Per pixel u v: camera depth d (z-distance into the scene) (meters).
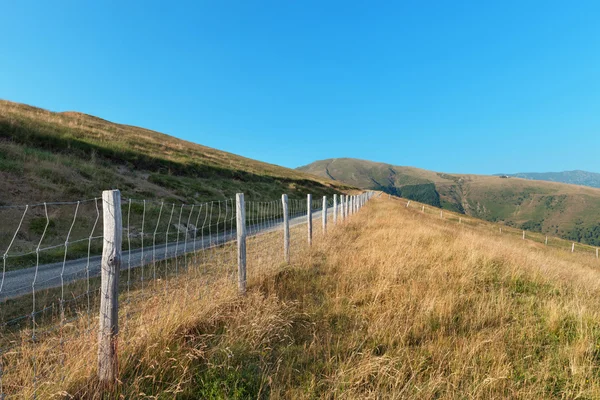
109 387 2.79
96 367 2.98
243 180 34.84
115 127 40.22
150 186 19.98
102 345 2.85
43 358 3.14
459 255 7.86
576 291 6.07
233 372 3.15
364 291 5.48
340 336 4.07
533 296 5.75
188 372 3.15
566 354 3.78
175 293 4.93
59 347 3.30
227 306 4.55
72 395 2.67
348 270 6.65
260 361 3.44
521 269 7.26
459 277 6.48
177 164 28.20
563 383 3.34
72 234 11.17
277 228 15.91
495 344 3.84
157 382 3.02
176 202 18.89
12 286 6.64
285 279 6.25
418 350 3.77
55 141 20.22
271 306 4.53
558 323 4.51
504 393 3.12
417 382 3.16
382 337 4.05
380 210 26.05
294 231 13.66
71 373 2.85
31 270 7.95
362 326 4.33
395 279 6.14
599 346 3.91
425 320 4.43
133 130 47.00
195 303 4.39
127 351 3.22
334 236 10.98
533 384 3.19
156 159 26.72
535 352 3.89
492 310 4.86
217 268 7.40
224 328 4.04
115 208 2.86
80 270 8.07
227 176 33.50
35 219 11.12
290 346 3.82
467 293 5.71
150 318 3.86
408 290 5.61
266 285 5.71
